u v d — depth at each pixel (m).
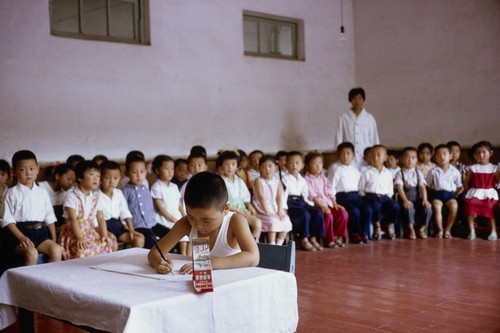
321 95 8.63
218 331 1.77
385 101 8.65
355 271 4.61
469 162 7.76
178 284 1.83
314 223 5.64
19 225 3.96
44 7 6.05
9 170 4.28
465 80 7.75
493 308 3.50
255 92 7.89
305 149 8.45
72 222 4.02
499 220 6.28
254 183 5.44
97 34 6.56
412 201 6.23
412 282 4.19
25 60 5.93
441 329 3.12
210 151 7.41
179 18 7.10
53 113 6.12
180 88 7.12
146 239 4.58
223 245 2.16
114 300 1.66
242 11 7.74
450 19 7.86
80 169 4.09
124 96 6.64
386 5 8.54
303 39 8.43
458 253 5.25
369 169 6.23
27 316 2.16
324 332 3.10
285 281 1.97
